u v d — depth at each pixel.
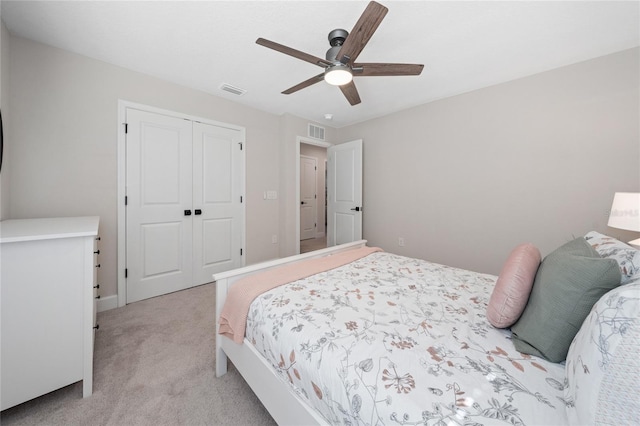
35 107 1.94
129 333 1.90
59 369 1.22
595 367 0.52
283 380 0.97
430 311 1.10
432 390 0.66
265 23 1.73
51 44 1.98
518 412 0.59
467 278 1.52
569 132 2.25
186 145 2.76
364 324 0.98
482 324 1.00
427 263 1.85
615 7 1.56
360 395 0.69
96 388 1.35
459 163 2.90
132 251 2.43
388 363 0.76
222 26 1.76
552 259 0.92
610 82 2.06
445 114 2.99
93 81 2.18
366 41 1.40
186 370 1.50
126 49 2.05
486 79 2.52
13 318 1.11
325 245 5.39
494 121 2.65
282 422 0.97
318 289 1.32
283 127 3.59
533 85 2.41
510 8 1.58
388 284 1.42
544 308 0.81
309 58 1.54
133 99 2.39
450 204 2.99
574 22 1.70
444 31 1.79
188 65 2.29
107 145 2.27
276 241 3.67
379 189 3.68
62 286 1.21
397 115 3.45
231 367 1.55
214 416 1.19
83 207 2.16
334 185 4.11
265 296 1.23
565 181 2.28
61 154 2.05
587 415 0.49
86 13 1.64
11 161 1.85
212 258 3.03
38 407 1.22
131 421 1.16
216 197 3.04
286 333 0.97
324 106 3.29
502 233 2.64
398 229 3.48
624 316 0.51
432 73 2.39
